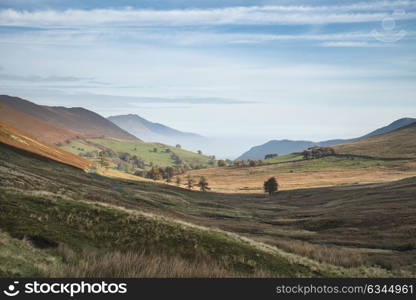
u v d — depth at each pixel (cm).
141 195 9269
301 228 6353
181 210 8650
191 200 11538
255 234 5306
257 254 2439
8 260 1281
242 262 2231
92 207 2520
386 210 6756
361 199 10094
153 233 2336
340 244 4241
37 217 1981
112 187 9206
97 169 14912
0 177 4134
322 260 2916
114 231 2211
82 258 1593
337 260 2930
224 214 8944
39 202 2303
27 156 8731
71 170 10156
